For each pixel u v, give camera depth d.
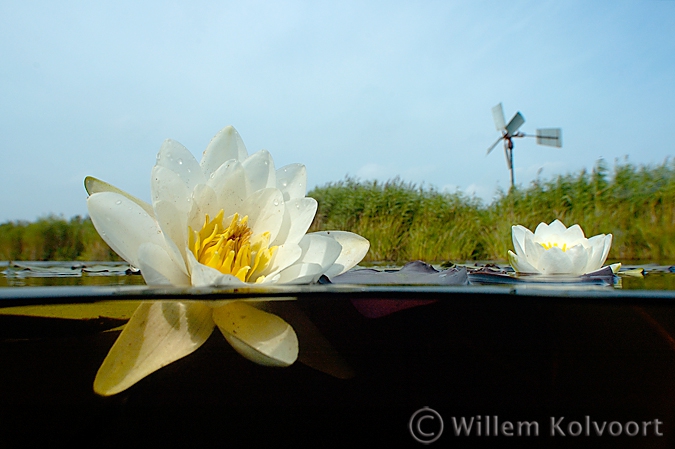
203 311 0.60
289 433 0.51
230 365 0.63
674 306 0.73
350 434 0.50
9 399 0.53
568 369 0.62
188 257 0.60
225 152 0.80
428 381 0.60
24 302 0.59
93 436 0.49
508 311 0.75
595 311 0.76
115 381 0.52
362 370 0.60
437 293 0.70
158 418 0.52
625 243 5.54
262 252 0.71
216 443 0.48
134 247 0.62
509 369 0.62
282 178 0.84
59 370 0.59
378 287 0.71
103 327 0.71
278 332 0.58
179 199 0.65
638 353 0.67
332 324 0.68
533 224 7.27
